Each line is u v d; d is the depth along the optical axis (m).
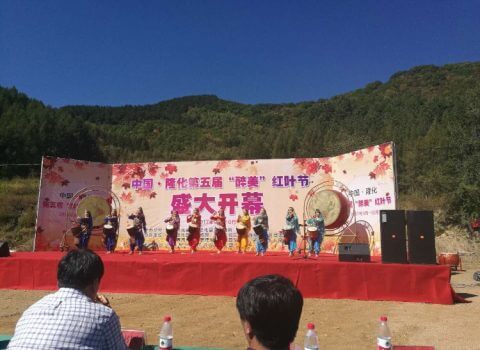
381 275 8.40
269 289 1.75
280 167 14.30
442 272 8.20
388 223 8.72
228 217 14.26
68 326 2.43
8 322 7.07
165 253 12.90
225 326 6.91
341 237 13.04
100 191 14.97
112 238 12.95
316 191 14.02
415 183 26.92
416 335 6.36
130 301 8.52
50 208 13.98
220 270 8.96
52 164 14.19
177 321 7.20
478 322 6.95
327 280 8.57
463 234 18.88
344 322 7.09
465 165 19.38
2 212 22.80
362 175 12.94
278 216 14.05
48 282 9.39
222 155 67.38
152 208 14.81
